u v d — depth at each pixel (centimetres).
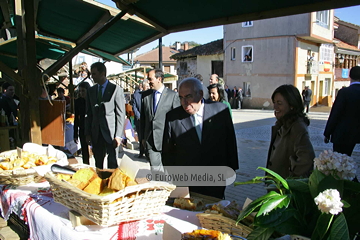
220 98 441
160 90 444
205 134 265
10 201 229
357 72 412
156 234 165
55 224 178
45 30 585
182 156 269
